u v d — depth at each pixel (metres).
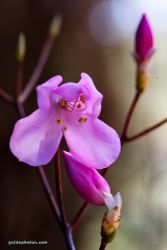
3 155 0.55
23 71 0.55
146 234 0.50
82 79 0.24
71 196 0.57
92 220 0.59
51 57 0.57
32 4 0.56
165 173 0.53
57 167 0.25
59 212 0.27
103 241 0.24
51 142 0.24
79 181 0.24
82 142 0.24
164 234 0.50
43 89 0.23
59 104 0.24
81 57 0.59
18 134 0.23
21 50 0.35
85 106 0.24
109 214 0.24
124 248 0.51
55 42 0.57
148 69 0.29
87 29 0.60
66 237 0.26
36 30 0.56
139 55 0.29
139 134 0.29
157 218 0.51
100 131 0.24
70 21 0.58
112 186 0.60
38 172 0.28
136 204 0.56
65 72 0.58
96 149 0.24
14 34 0.55
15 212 0.55
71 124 0.24
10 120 0.54
